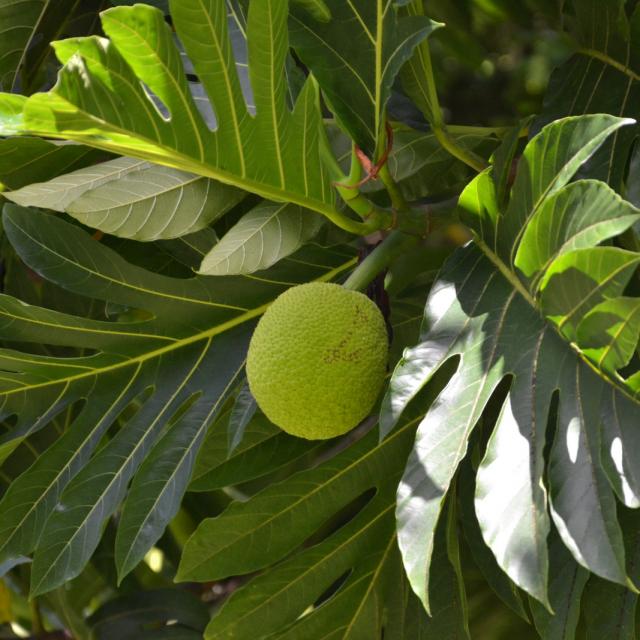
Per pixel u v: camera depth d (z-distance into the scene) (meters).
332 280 2.07
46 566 1.95
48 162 2.07
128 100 1.70
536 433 1.68
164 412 2.02
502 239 1.80
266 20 1.75
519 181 1.75
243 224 1.90
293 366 1.78
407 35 1.82
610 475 1.62
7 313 1.97
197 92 2.07
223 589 2.61
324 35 1.88
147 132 1.73
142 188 1.90
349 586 2.06
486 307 1.79
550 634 1.78
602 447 1.64
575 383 1.68
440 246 2.38
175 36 2.10
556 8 2.47
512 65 2.60
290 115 1.82
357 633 2.07
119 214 1.88
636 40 1.98
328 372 1.78
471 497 1.98
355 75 1.88
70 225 1.97
